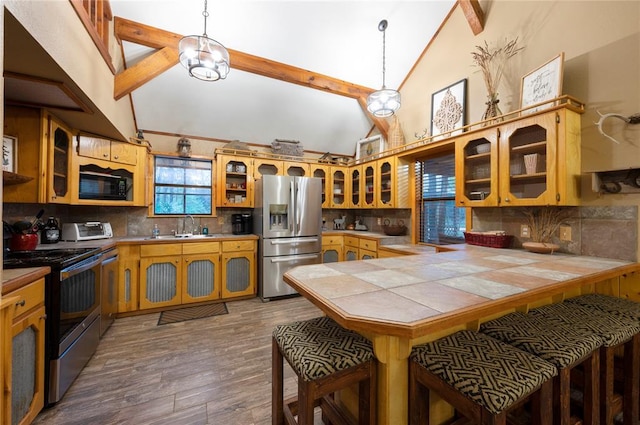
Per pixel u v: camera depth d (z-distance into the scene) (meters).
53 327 1.63
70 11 1.66
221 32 2.85
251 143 4.46
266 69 3.27
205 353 2.24
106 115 2.33
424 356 1.02
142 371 1.98
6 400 1.19
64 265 1.71
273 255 3.68
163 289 3.20
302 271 1.51
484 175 2.57
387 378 1.08
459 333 1.18
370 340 1.12
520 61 2.44
